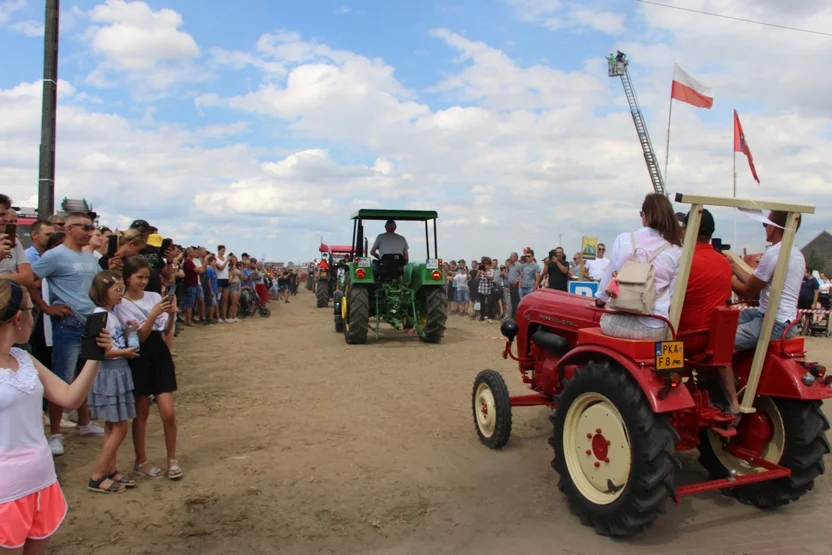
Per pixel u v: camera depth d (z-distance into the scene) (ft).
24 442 6.90
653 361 10.21
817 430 11.16
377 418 18.03
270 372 25.32
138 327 12.09
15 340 7.17
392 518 11.25
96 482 12.14
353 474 13.38
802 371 11.16
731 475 10.81
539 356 15.75
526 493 12.50
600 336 11.06
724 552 10.03
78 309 14.33
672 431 10.09
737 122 29.71
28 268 13.56
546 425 17.47
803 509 11.96
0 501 6.61
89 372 7.61
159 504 11.63
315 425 17.25
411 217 35.86
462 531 10.78
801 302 43.93
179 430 16.63
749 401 11.14
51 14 23.16
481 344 33.83
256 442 15.58
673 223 10.82
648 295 10.10
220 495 12.10
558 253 36.40
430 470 13.71
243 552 9.90
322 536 10.50
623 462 10.41
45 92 23.22
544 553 10.02
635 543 10.38
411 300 34.24
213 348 32.30
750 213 10.20
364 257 33.17
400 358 28.91
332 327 43.60
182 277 37.45
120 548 9.90
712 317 10.67
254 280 57.88
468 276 53.83
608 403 10.77
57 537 10.19
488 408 15.39
